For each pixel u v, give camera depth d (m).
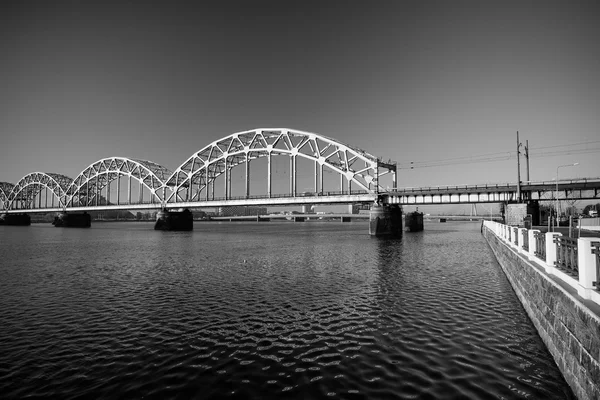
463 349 11.84
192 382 10.03
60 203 153.25
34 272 30.41
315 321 15.35
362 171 83.62
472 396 8.86
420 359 11.16
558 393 8.88
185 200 116.81
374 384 9.66
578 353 8.27
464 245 53.53
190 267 32.62
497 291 20.52
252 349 12.34
